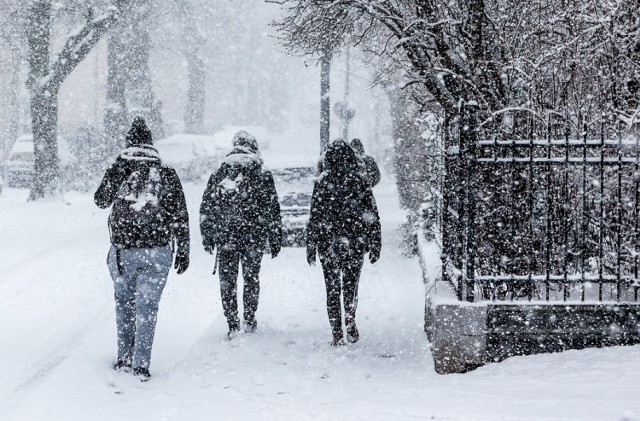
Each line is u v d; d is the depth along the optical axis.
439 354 11.90
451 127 13.88
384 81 19.44
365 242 14.34
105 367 12.30
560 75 14.16
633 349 11.63
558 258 13.52
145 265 12.06
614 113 13.00
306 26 15.60
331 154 14.34
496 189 13.18
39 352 13.16
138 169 12.34
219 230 14.74
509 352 11.91
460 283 12.15
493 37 14.77
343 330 15.22
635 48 12.91
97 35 47.34
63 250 24.86
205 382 11.61
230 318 14.78
